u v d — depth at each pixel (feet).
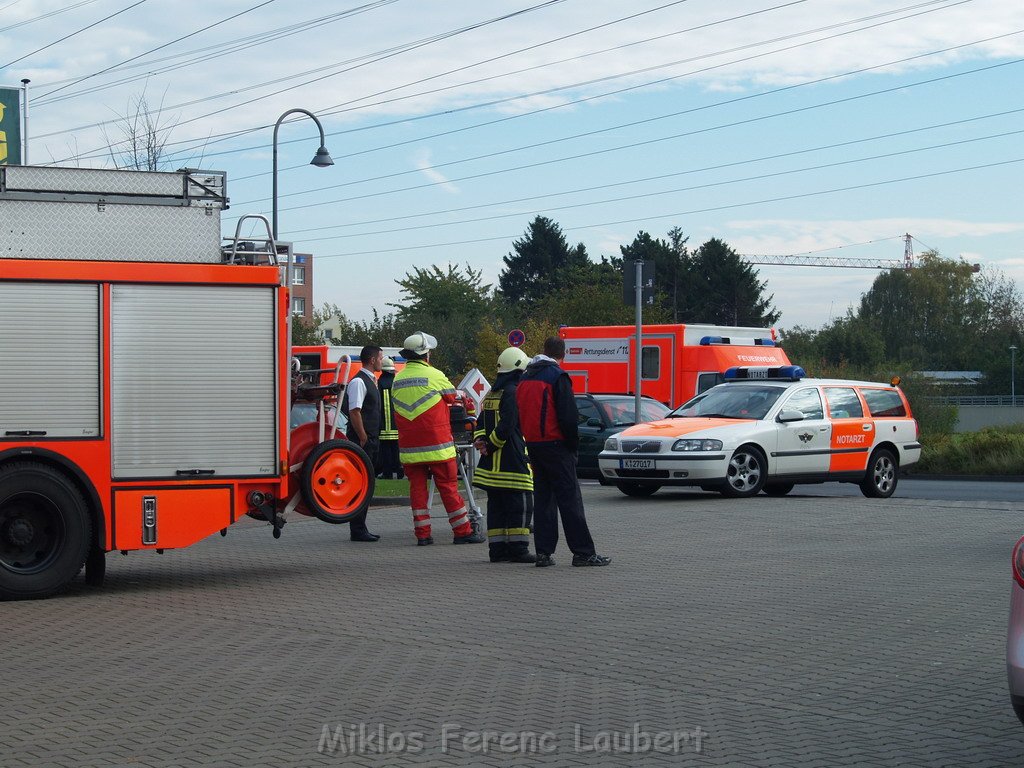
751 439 58.44
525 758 18.12
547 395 36.76
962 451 90.74
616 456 59.06
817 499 57.93
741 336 87.15
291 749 18.60
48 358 32.76
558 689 22.29
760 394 61.62
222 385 34.30
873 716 20.38
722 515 50.47
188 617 29.94
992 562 37.22
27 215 33.58
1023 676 16.70
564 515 37.04
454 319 219.61
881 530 45.37
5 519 32.37
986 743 18.79
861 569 36.04
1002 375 303.89
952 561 37.50
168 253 34.68
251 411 34.58
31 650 26.13
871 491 63.00
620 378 87.35
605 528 46.70
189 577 36.83
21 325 32.58
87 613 30.66
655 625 27.99
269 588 34.37
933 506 53.62
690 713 20.62
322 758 18.13
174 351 33.86
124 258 34.32
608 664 24.22
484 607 30.63
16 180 33.60
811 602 30.66
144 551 43.11
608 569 36.68
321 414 36.65
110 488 33.22
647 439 58.49
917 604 30.30
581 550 37.17
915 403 166.81
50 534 32.76
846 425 61.72
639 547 41.39
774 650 25.31
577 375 89.86
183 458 33.91
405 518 53.01
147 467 33.58
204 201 35.09
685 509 53.06
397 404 42.91
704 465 57.31
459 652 25.44
